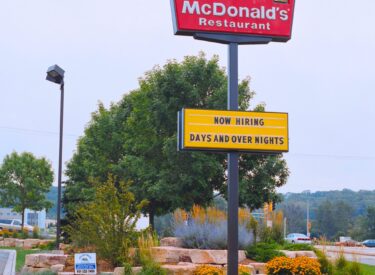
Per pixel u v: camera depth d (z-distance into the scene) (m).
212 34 15.61
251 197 26.70
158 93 27.34
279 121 15.06
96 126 36.16
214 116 14.80
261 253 19.14
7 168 52.88
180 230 20.98
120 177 32.25
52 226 99.00
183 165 26.19
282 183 27.81
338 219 107.69
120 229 18.95
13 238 40.62
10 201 53.09
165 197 26.50
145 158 28.56
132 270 16.75
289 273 15.90
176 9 15.55
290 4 16.09
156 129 27.89
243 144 14.83
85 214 19.48
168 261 18.39
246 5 15.85
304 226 105.94
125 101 36.53
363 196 138.12
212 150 14.74
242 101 27.61
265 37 15.85
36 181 52.94
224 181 27.22
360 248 49.81
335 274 17.27
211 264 18.08
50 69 24.44
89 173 36.62
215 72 27.56
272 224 22.89
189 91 26.91
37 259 20.20
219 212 21.66
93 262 16.17
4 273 19.47
